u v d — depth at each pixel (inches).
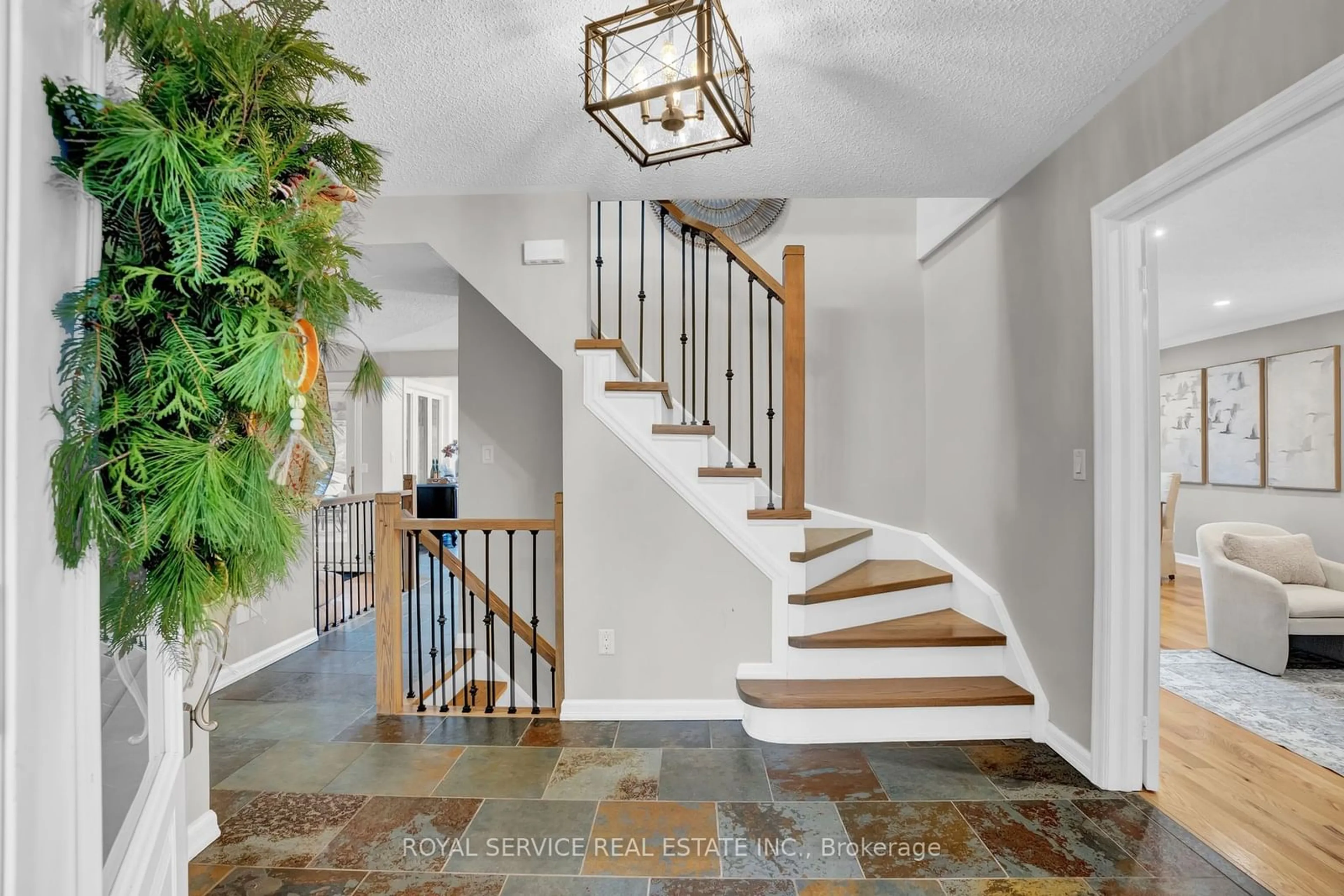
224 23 26.9
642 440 109.3
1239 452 219.6
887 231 146.5
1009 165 100.1
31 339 21.8
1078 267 89.6
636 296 146.5
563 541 111.8
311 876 69.5
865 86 77.9
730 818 80.1
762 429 146.2
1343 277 161.2
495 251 111.0
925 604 125.7
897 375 145.7
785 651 109.3
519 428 149.8
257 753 98.0
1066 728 94.8
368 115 84.2
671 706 109.6
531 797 85.0
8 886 20.8
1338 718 112.3
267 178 27.2
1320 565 150.9
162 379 25.3
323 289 29.6
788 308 112.2
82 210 24.3
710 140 60.0
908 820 79.6
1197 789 86.5
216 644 31.9
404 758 96.3
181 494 24.8
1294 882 68.1
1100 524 85.7
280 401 27.1
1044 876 69.2
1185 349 244.2
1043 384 98.8
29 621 21.9
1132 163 78.6
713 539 110.0
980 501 120.6
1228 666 140.5
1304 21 56.8
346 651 152.9
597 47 57.6
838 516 145.1
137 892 28.9
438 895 66.4
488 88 78.0
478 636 149.6
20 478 21.4
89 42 25.0
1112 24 67.1
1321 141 94.1
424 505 251.4
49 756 22.9
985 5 63.8
